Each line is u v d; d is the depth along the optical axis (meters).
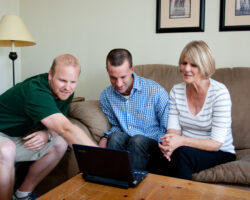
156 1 2.33
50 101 1.33
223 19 2.12
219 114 1.47
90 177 1.09
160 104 1.75
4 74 2.83
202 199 0.92
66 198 0.94
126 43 2.49
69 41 2.73
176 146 1.40
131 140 1.61
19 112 1.49
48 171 1.72
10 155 1.41
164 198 0.93
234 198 0.93
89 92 2.70
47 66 2.88
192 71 1.48
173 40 2.31
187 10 2.23
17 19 2.42
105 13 2.54
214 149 1.44
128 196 0.95
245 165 1.34
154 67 2.14
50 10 2.78
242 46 2.10
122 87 1.70
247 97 1.82
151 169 1.67
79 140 1.20
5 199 1.42
